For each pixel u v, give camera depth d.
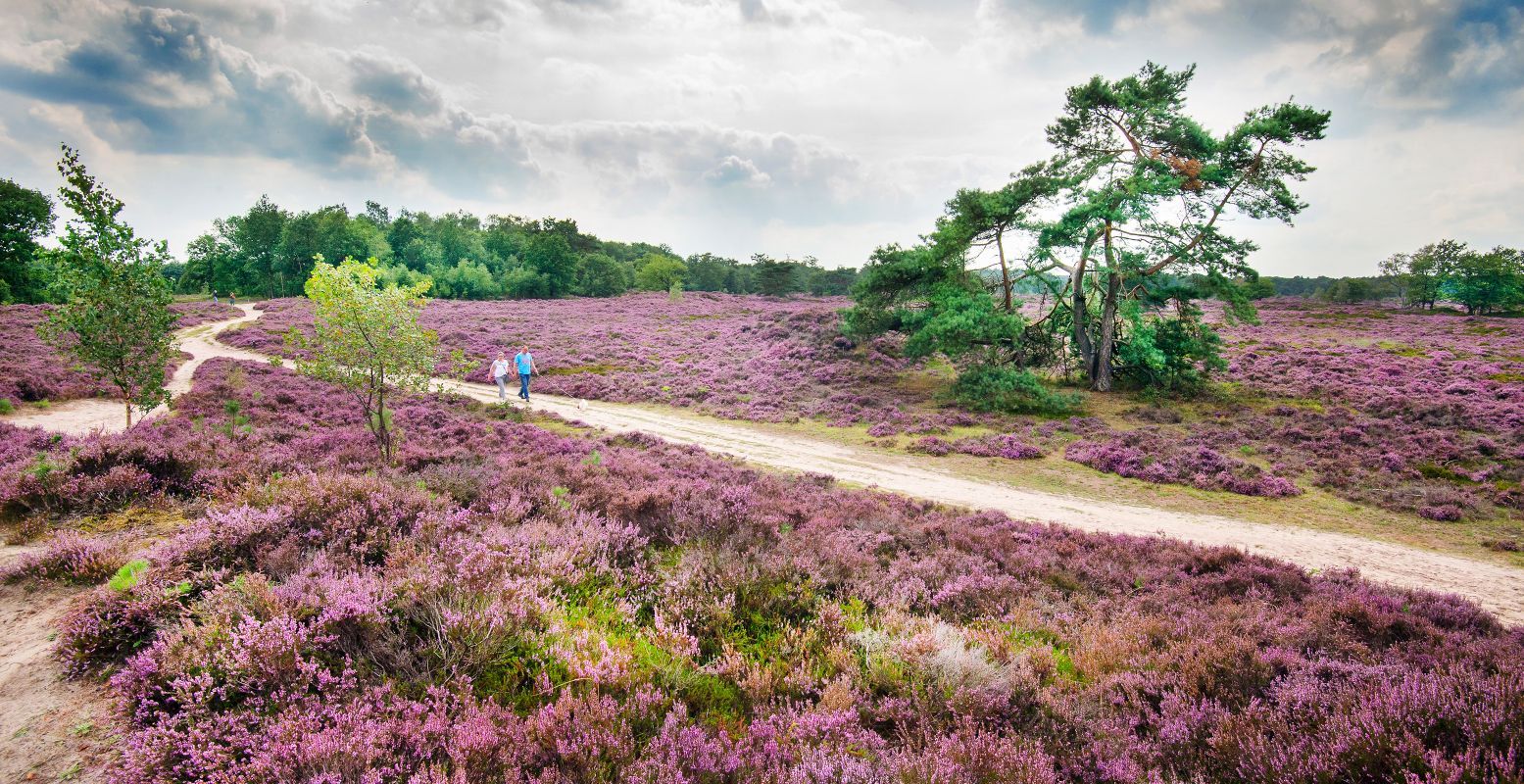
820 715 4.46
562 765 3.61
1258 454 20.11
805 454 20.17
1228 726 4.50
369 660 4.52
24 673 4.35
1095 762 4.50
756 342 42.12
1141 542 11.88
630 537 8.08
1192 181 25.86
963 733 4.45
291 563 5.78
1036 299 46.00
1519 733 3.61
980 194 27.64
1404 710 4.06
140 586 5.09
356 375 12.24
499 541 6.70
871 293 32.31
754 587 6.92
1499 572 12.04
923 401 28.02
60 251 13.05
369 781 3.24
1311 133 24.92
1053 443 21.70
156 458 8.78
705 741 3.94
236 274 99.31
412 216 146.62
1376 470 18.38
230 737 3.54
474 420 21.86
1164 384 28.31
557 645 4.86
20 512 7.35
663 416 26.09
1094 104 28.00
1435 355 35.06
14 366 22.81
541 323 52.28
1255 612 8.03
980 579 8.73
